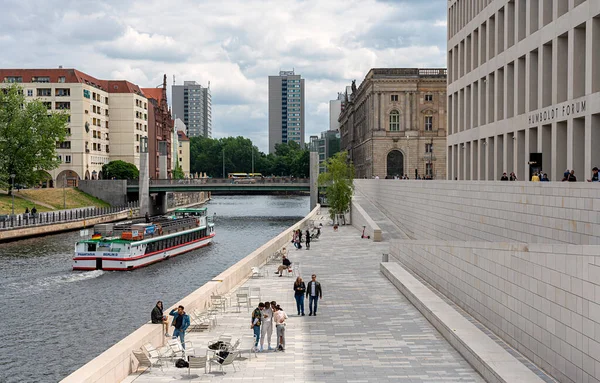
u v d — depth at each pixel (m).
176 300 49.19
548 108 41.16
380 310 32.38
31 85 145.62
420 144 137.00
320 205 131.12
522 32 46.66
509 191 35.19
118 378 21.02
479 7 57.06
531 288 21.41
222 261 70.62
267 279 42.94
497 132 51.78
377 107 137.38
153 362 23.08
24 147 108.75
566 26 38.28
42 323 41.38
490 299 25.83
